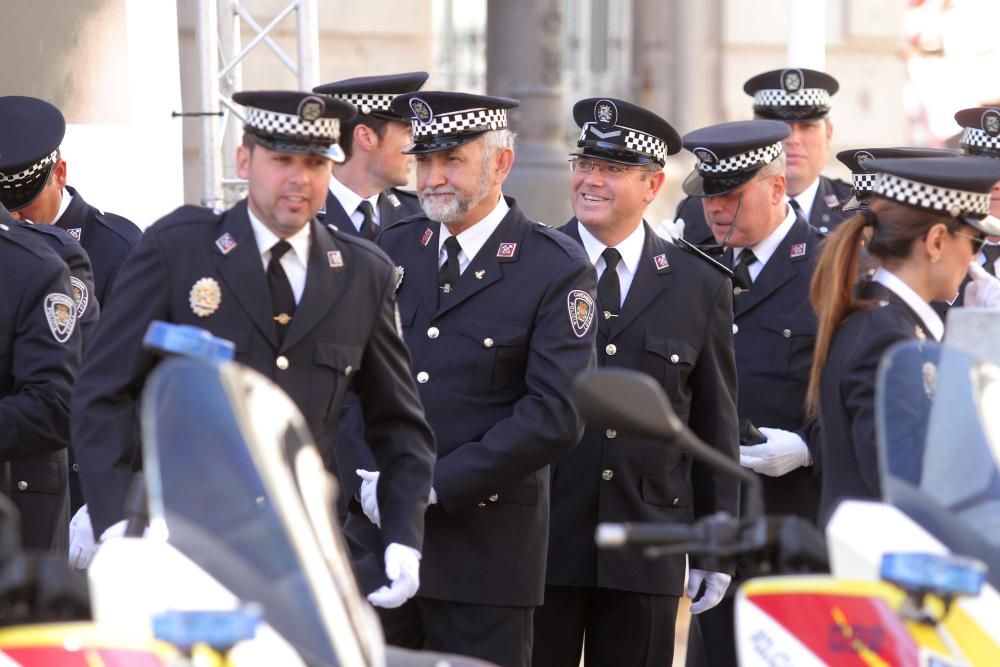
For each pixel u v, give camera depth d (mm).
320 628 6328
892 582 6793
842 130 37250
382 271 11320
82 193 19656
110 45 20109
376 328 11266
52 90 19672
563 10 36531
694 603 14031
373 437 11602
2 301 12625
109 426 10398
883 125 37406
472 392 12773
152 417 6648
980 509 7707
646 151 13703
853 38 37094
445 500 12391
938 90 34594
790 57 23359
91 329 14117
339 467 13281
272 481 6559
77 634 6141
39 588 6297
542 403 12430
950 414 7836
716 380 13836
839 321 10148
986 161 10281
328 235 11148
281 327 10812
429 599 12805
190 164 29953
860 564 7281
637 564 13516
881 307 9961
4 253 12703
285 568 6430
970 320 9414
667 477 13750
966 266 10289
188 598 6430
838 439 10016
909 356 7879
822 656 6895
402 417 11461
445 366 12836
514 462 12367
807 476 15008
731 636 14648
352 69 33562
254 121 10703
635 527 7133
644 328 13664
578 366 12531
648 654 13797
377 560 12922
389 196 16844
